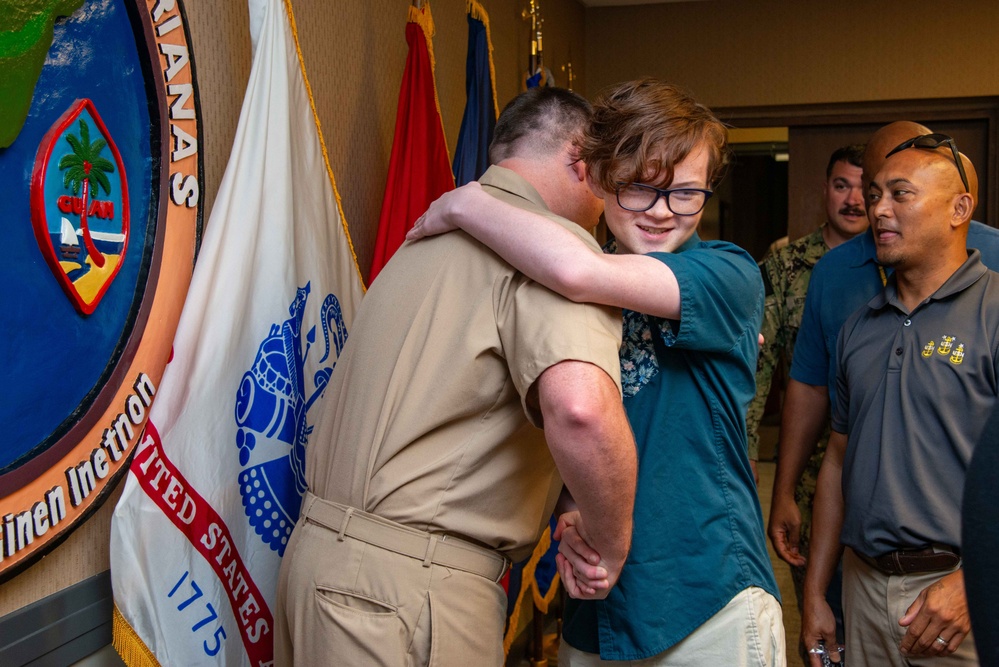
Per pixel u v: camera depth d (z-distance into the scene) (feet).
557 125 4.53
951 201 4.94
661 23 15.29
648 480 4.01
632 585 3.99
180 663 4.44
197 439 4.59
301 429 5.16
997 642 1.88
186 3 5.10
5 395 3.77
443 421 3.76
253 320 4.96
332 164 6.78
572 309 3.50
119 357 4.41
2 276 3.74
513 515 3.95
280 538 4.94
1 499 3.73
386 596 3.70
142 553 4.33
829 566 5.74
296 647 3.94
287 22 5.32
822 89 14.88
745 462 4.16
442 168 6.94
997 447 1.99
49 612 4.13
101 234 4.28
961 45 14.33
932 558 4.74
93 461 4.23
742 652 3.94
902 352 5.02
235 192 4.89
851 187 8.61
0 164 3.72
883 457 4.96
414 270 4.07
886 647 5.07
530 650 9.55
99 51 4.27
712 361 4.00
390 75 7.86
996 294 4.85
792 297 8.87
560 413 3.37
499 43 10.77
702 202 3.90
